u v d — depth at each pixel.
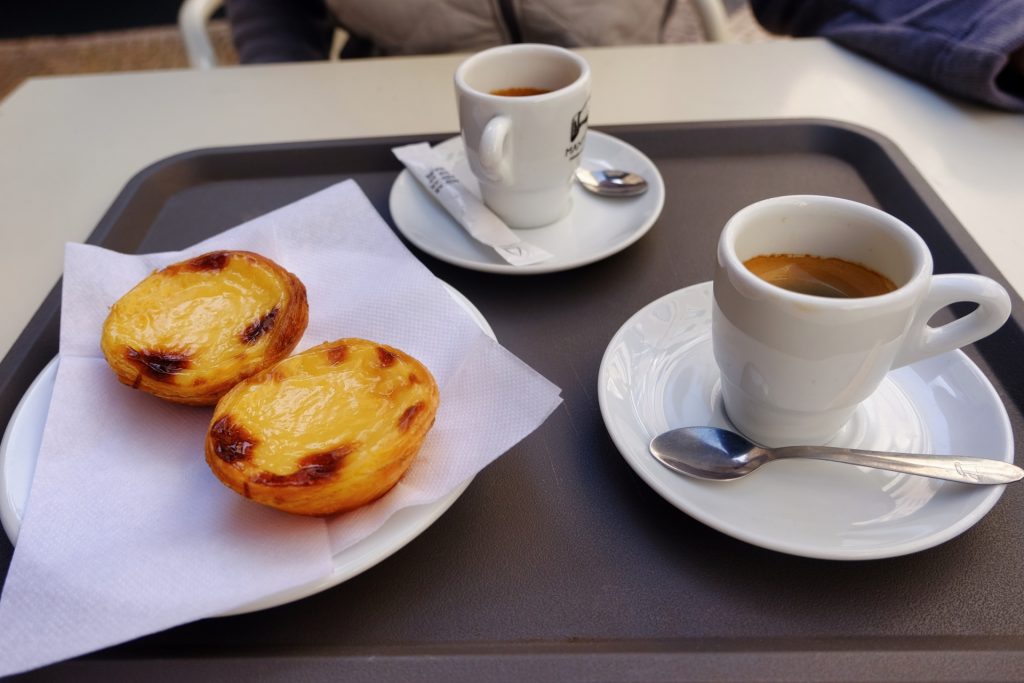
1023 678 0.43
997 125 1.04
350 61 1.28
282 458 0.52
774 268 0.57
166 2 3.42
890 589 0.49
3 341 0.75
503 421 0.56
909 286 0.47
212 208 0.94
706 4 1.42
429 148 0.96
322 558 0.47
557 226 0.87
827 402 0.53
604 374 0.61
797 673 0.44
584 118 0.81
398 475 0.51
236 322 0.65
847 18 1.28
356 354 0.59
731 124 1.00
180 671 0.46
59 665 0.47
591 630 0.48
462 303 0.69
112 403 0.61
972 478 0.50
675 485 0.53
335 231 0.75
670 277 0.79
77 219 0.94
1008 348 0.67
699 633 0.48
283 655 0.47
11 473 0.55
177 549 0.48
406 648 0.48
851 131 0.98
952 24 1.08
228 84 1.24
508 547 0.54
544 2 1.39
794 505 0.51
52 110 1.20
